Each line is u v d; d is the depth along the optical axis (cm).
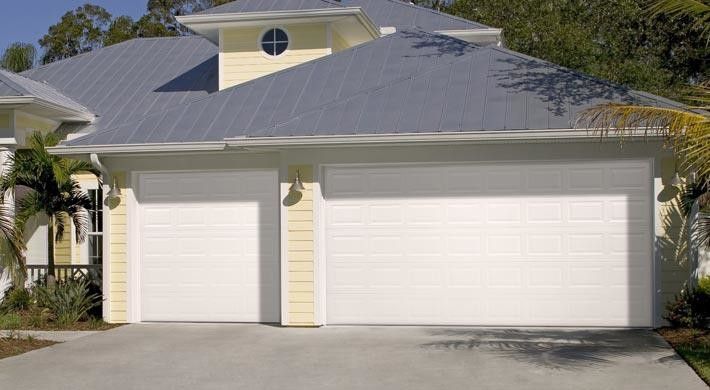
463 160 1347
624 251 1312
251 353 1161
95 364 1105
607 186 1318
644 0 1948
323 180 1396
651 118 1087
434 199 1368
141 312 1493
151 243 1495
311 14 1917
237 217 1470
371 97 1433
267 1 2008
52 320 1488
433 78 1476
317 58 1864
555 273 1331
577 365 1030
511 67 1484
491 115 1320
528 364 1041
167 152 1427
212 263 1476
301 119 1386
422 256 1370
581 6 3014
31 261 1988
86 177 2016
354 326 1383
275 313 1452
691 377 952
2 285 1623
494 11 3238
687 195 1250
